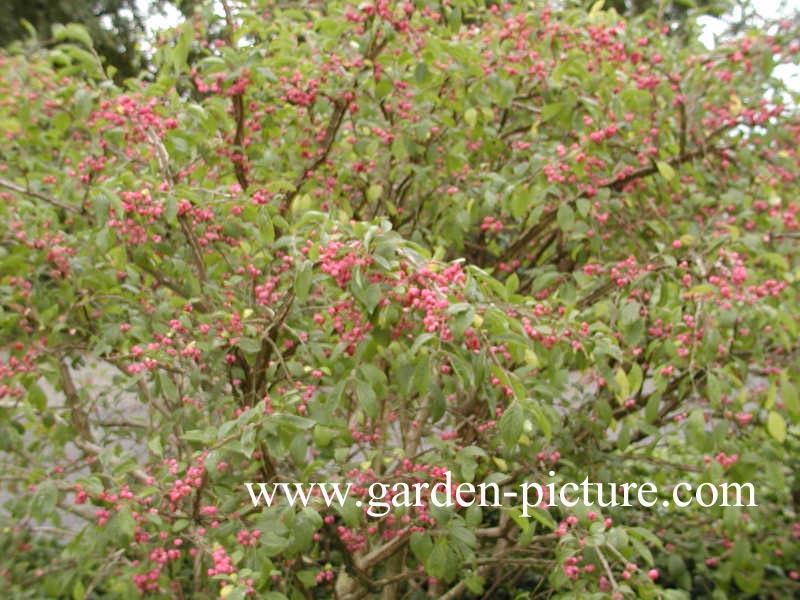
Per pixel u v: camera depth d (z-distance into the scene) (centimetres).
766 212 347
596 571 257
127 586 271
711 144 362
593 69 351
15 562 340
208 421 305
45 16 1057
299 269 215
